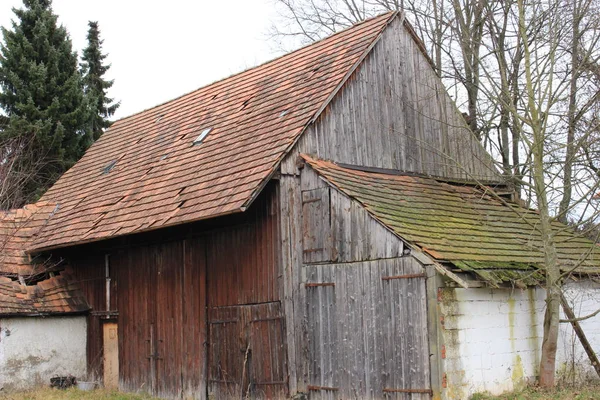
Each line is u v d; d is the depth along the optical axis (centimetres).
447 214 1495
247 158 1505
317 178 1402
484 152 1903
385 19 1723
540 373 1343
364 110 1617
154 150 1994
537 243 1548
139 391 1717
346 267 1316
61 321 1867
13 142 2895
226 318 1514
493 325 1285
